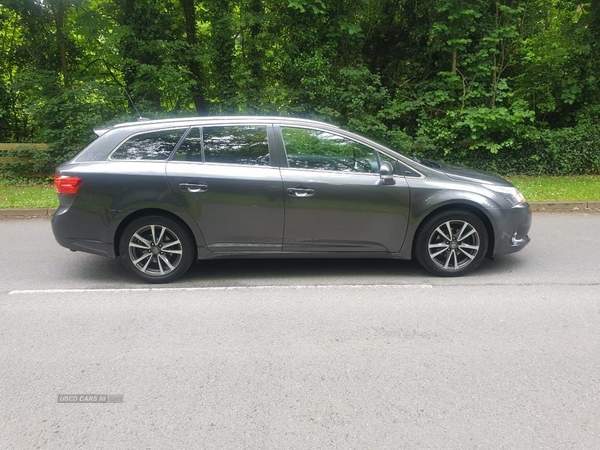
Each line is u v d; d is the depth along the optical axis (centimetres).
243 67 1217
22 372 331
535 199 905
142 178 485
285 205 491
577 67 1227
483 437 263
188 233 502
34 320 415
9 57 1280
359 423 276
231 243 500
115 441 262
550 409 287
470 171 550
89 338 381
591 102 1260
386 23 1317
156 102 1229
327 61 1209
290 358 348
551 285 493
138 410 289
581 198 908
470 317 416
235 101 1223
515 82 1279
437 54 1250
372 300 455
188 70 1200
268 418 281
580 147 1187
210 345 368
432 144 1188
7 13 1220
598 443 257
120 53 1187
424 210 497
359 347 364
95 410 289
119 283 509
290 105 1214
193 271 548
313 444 259
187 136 502
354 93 1188
